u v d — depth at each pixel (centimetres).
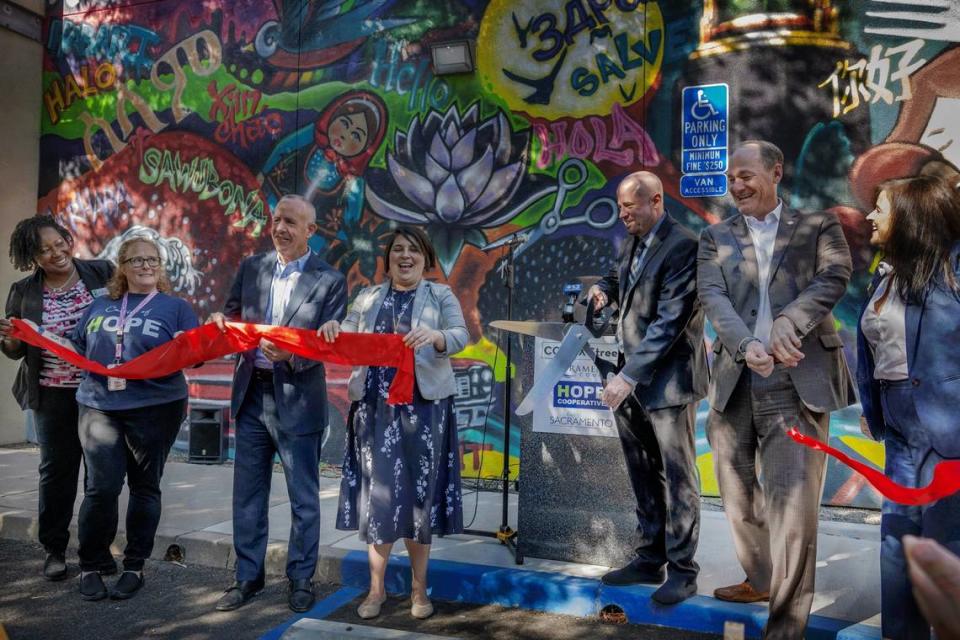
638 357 343
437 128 641
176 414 408
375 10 659
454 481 372
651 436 375
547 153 611
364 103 664
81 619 373
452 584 397
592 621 365
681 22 575
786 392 309
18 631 358
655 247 363
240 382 395
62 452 423
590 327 391
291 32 685
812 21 545
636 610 361
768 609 343
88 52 752
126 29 740
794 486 304
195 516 506
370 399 365
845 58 539
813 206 546
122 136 743
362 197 665
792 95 550
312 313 384
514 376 615
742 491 337
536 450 415
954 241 276
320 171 678
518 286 620
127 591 400
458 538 459
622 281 381
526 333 411
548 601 378
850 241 538
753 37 557
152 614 379
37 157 768
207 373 701
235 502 396
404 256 376
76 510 517
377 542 347
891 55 529
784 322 291
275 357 370
